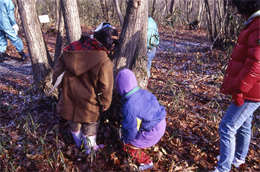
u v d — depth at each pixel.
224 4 6.46
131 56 2.65
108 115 2.91
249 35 1.80
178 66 5.73
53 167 2.35
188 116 3.39
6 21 4.84
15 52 5.87
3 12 4.76
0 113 3.21
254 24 1.77
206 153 2.68
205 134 3.01
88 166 2.41
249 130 2.29
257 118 3.30
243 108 2.03
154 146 2.73
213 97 4.01
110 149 2.59
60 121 3.08
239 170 2.43
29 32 2.96
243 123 2.27
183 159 2.58
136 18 2.47
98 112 2.34
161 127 2.24
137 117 2.11
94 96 2.23
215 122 3.24
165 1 13.51
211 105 3.71
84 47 2.14
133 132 2.12
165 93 3.74
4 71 4.68
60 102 2.35
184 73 5.25
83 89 2.21
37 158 2.44
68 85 2.25
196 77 5.00
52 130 2.88
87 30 9.66
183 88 4.38
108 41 2.21
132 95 2.14
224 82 2.10
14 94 3.71
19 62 5.28
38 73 3.11
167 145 2.78
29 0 2.87
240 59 1.93
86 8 11.88
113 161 2.47
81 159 2.48
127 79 2.16
